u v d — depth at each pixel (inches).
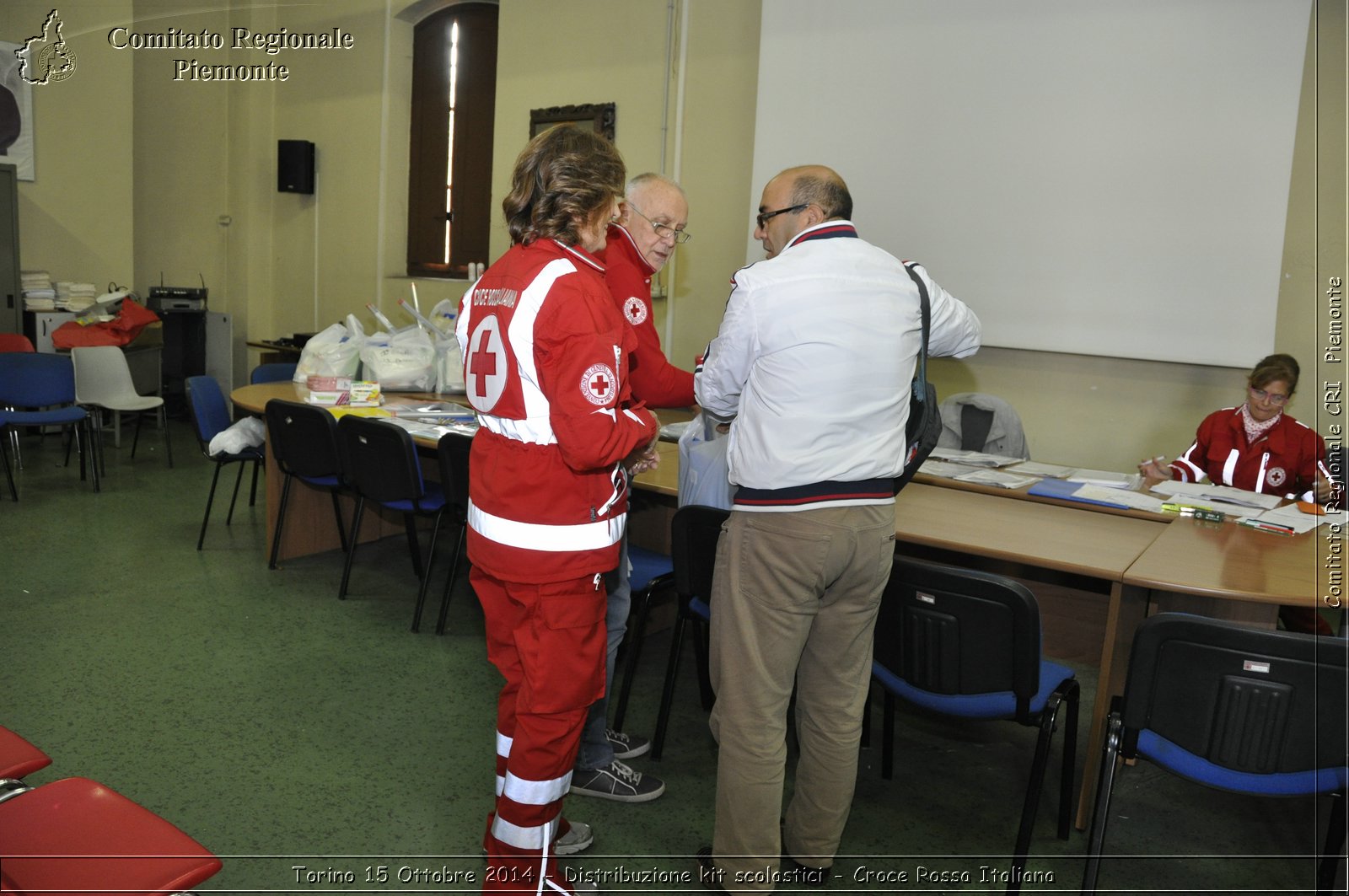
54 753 93.5
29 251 259.1
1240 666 64.7
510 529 64.4
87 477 214.1
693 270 214.2
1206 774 68.3
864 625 71.9
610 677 89.3
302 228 304.0
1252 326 153.2
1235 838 88.2
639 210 90.7
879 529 69.1
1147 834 88.4
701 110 209.9
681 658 126.0
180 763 93.0
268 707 106.0
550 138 64.4
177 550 162.9
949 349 78.8
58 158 262.1
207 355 295.1
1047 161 167.6
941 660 77.6
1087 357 170.7
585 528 64.9
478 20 265.7
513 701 69.8
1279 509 105.8
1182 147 155.9
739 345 68.4
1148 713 68.9
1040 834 87.4
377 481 135.0
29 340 229.1
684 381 91.9
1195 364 159.9
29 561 153.6
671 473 115.6
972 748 104.3
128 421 280.7
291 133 303.7
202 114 302.8
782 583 68.4
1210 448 131.2
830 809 75.2
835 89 187.0
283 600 140.9
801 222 73.2
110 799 51.9
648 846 83.0
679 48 212.7
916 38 177.8
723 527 72.7
